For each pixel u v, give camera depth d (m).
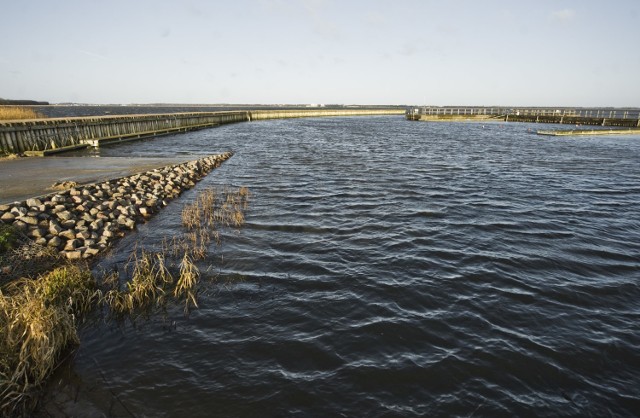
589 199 18.91
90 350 7.00
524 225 14.48
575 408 5.82
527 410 5.77
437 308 8.56
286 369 6.60
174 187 19.55
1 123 27.25
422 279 9.93
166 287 9.30
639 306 8.77
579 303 8.84
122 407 5.71
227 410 5.71
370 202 17.84
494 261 11.06
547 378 6.45
